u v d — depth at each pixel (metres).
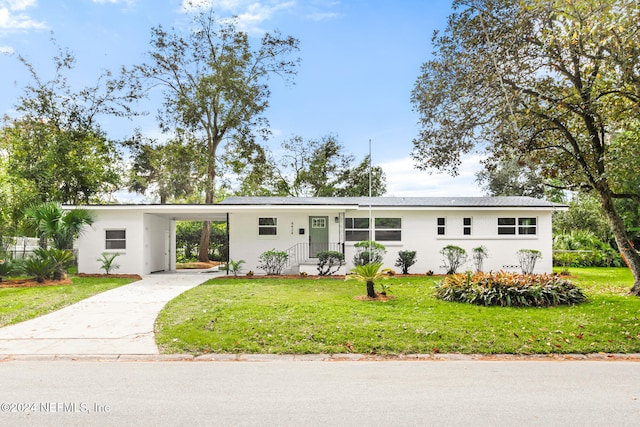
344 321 8.06
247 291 12.00
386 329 7.55
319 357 6.45
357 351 6.67
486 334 7.36
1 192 18.88
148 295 11.64
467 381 5.26
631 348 6.83
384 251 17.11
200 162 26.00
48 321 8.57
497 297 10.19
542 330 7.64
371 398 4.62
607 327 7.84
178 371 5.67
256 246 17.91
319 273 16.53
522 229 18.50
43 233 15.05
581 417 4.07
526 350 6.72
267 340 7.08
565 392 4.84
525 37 10.50
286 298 10.67
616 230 12.20
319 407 4.33
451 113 11.76
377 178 38.59
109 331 7.79
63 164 21.25
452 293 10.70
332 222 18.00
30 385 5.03
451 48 11.42
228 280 15.14
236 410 4.23
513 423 3.93
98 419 3.98
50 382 5.14
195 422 3.92
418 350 6.72
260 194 32.78
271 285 13.46
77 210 14.24
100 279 14.99
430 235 18.25
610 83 9.60
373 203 17.94
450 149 12.12
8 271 13.91
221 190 30.64
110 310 9.59
